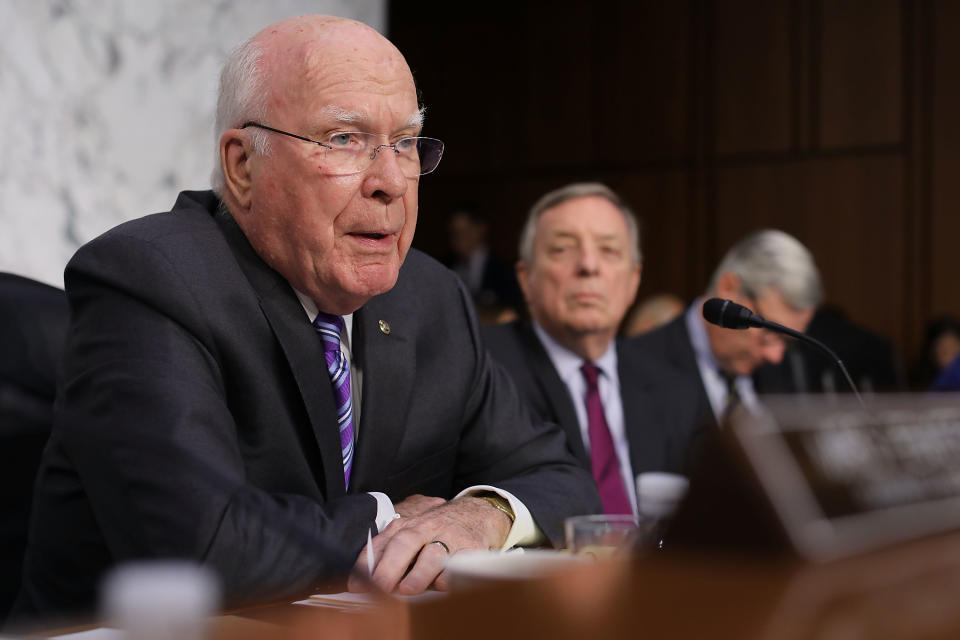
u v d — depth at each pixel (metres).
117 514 1.25
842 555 0.66
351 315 1.62
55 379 1.49
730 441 0.67
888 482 0.71
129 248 1.42
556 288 2.49
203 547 1.19
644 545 0.85
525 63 8.40
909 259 7.03
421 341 1.70
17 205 3.08
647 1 7.89
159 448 0.96
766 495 0.66
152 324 1.37
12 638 0.90
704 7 7.70
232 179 1.52
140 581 0.62
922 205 7.00
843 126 7.24
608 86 8.07
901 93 7.06
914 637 0.51
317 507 1.27
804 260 2.95
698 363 2.90
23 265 3.10
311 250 1.48
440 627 0.57
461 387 1.73
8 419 1.08
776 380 3.14
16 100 3.09
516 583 0.68
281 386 1.46
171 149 3.41
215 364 1.40
